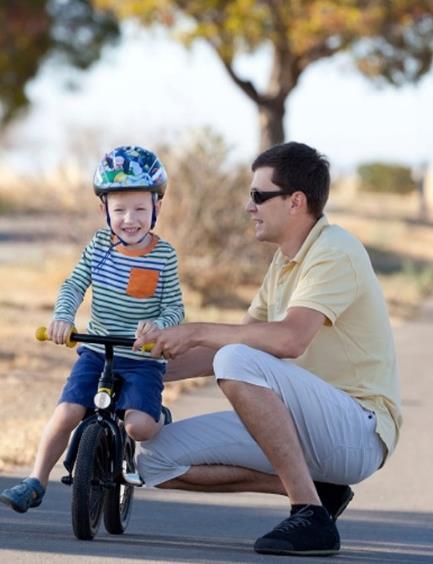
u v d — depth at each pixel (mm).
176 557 10234
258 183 10898
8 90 65125
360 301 10812
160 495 14398
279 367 10438
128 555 10227
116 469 10688
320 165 10914
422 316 36562
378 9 41062
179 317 10875
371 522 13289
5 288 36031
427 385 23438
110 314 10953
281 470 10445
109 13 61719
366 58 44375
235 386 10328
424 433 18734
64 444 10789
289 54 44719
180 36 42062
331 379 10891
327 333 10844
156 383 10875
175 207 34594
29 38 62031
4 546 10531
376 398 10875
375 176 110938
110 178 10750
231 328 10523
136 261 10922
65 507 13078
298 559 10359
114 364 10844
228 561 10148
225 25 41938
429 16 42000
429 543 12164
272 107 46000
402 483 15477
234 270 34938
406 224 72688
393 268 52250
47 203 37375
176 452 10914
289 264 10945
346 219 71562
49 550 10359
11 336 26391
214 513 13414
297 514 10492
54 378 21703
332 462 10742
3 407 18859
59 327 10539
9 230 64125
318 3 40656
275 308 11102
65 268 37531
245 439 10859
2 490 13625
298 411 10508
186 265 34344
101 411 10719
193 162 34844
